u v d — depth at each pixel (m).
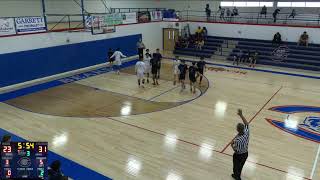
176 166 7.33
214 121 10.10
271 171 7.17
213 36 22.83
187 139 8.77
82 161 7.50
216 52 20.94
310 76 16.31
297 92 13.45
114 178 6.79
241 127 6.16
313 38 19.03
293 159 7.72
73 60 16.62
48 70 15.38
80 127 9.54
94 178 6.77
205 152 8.02
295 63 18.12
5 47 13.28
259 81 15.26
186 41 22.52
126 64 18.81
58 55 15.73
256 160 7.66
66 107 11.32
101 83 14.63
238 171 6.59
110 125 9.73
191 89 13.27
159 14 22.86
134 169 7.18
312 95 13.04
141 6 27.20
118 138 8.81
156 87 14.00
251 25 21.00
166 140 8.70
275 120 10.25
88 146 8.29
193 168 7.25
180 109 11.21
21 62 14.04
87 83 14.63
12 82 13.84
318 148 8.33
